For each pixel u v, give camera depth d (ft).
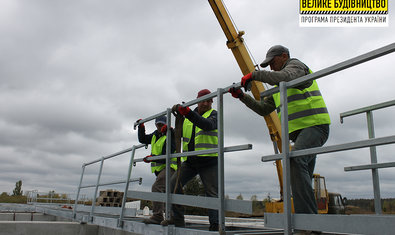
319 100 9.27
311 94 9.19
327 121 9.14
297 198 8.41
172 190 12.71
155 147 16.16
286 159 7.81
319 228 6.98
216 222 12.02
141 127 16.63
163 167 15.80
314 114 9.00
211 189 12.09
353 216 6.42
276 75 8.66
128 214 20.12
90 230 20.72
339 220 6.63
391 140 5.91
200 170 12.53
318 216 7.04
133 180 15.30
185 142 13.56
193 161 12.62
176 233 11.12
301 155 7.59
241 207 8.87
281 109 8.18
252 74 8.96
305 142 8.79
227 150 9.58
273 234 10.02
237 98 10.36
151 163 16.66
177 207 13.61
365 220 6.22
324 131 9.11
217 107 10.08
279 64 10.18
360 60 6.62
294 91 9.30
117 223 15.67
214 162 12.35
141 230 13.39
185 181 13.34
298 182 8.39
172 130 13.47
